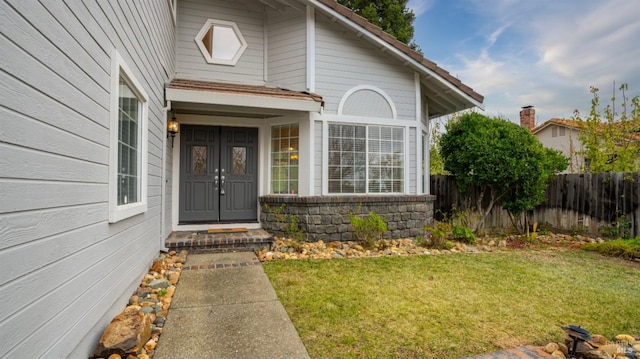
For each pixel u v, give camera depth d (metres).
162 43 5.16
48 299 1.73
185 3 6.84
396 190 7.18
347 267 4.74
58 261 1.83
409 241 6.68
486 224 8.64
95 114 2.37
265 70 7.11
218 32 7.06
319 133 6.66
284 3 6.70
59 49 1.86
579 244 6.87
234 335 2.65
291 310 3.17
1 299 1.36
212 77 6.91
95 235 2.37
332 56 6.80
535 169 7.35
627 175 7.06
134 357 2.27
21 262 1.50
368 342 2.58
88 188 2.25
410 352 2.45
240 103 5.71
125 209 3.01
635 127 10.50
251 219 7.08
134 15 3.44
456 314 3.14
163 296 3.49
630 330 2.92
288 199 6.39
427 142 8.50
